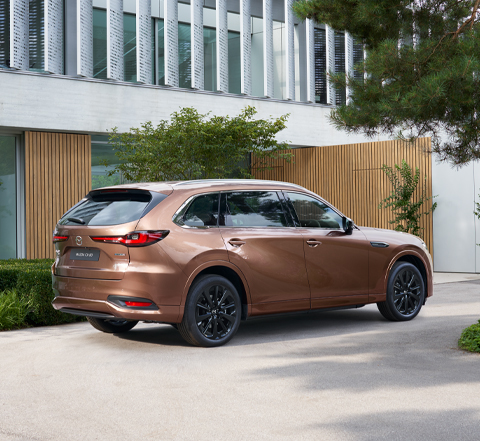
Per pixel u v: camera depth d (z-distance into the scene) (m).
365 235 7.84
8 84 13.80
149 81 15.70
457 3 8.05
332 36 18.59
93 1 15.48
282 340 6.95
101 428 4.02
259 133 14.47
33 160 14.37
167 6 15.92
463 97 6.59
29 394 4.84
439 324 7.84
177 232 6.33
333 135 18.78
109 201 6.67
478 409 4.32
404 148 16.06
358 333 7.34
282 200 7.32
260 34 18.38
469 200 15.52
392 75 7.36
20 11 13.91
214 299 6.57
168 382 5.15
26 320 8.16
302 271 7.16
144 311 6.11
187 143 13.59
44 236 14.50
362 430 3.92
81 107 14.72
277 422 4.09
